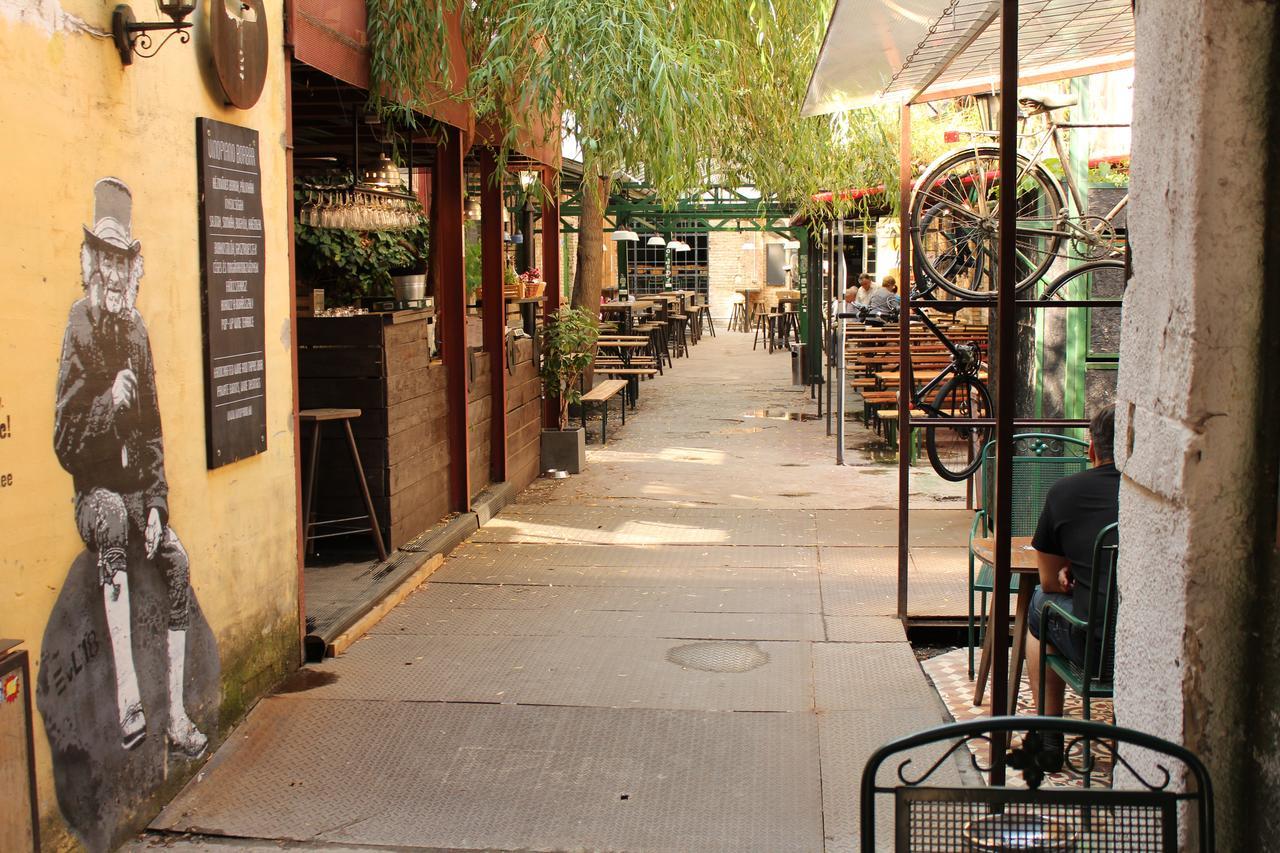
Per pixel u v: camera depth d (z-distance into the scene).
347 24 6.13
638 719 4.91
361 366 7.19
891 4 4.55
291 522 5.40
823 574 7.28
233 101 4.60
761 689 5.27
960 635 6.36
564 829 3.97
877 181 12.15
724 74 8.26
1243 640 2.66
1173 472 2.70
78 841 3.58
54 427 3.45
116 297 3.81
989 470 5.98
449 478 8.59
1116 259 7.19
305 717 4.90
